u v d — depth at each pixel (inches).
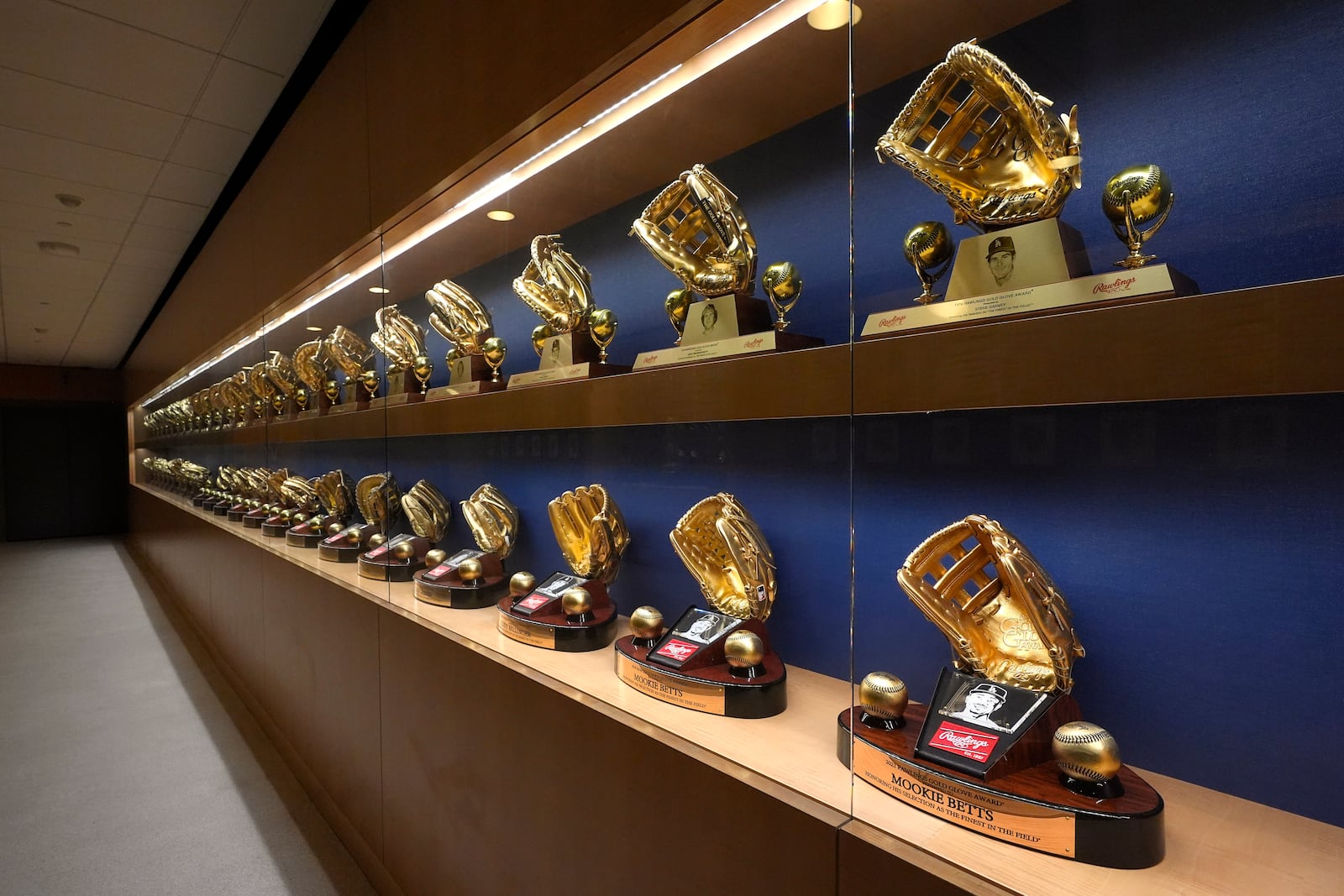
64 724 103.0
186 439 177.9
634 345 48.3
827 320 37.9
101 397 348.8
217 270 131.3
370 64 62.4
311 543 88.2
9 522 358.0
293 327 92.7
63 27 77.2
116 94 92.2
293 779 85.1
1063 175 26.2
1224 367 20.1
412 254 65.5
